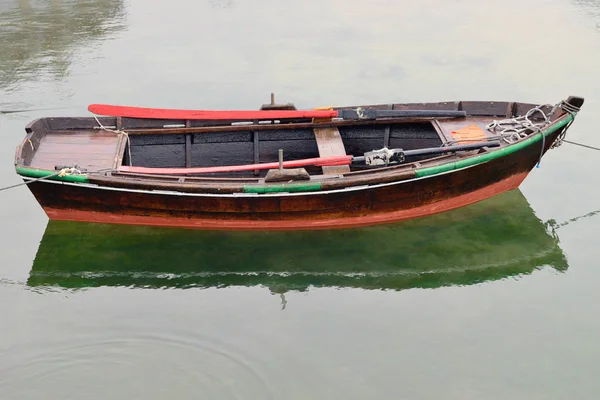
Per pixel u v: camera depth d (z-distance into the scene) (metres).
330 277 10.53
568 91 15.46
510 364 8.69
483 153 11.12
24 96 15.27
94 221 11.41
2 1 21.22
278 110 12.34
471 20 19.67
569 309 9.74
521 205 12.08
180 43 18.23
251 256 10.96
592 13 20.14
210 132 12.33
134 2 21.31
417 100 15.18
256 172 12.56
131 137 12.09
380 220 11.50
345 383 8.36
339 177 10.90
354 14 20.27
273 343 9.03
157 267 10.72
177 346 8.96
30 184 10.80
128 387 8.22
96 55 17.42
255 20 19.83
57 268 10.69
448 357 8.80
